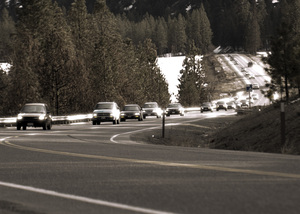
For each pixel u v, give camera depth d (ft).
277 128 188.44
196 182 65.82
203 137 235.20
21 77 394.11
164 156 100.53
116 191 60.13
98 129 240.94
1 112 391.04
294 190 58.90
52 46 399.44
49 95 394.73
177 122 312.50
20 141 152.66
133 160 92.94
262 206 50.06
